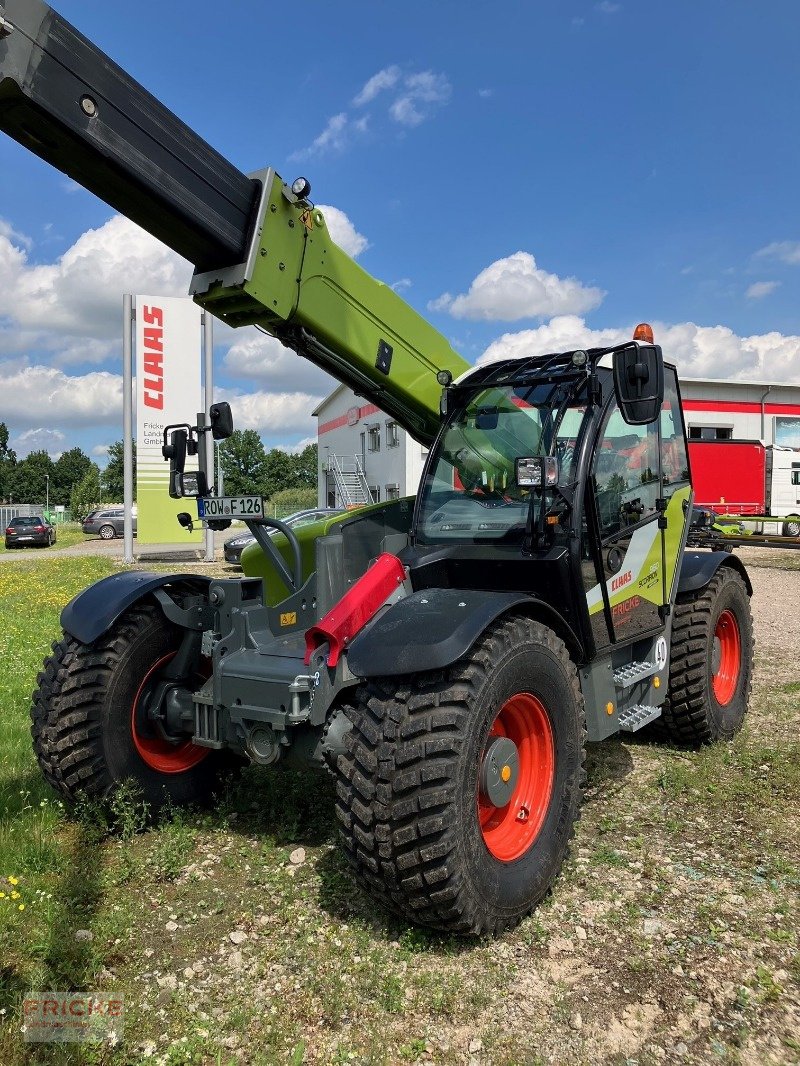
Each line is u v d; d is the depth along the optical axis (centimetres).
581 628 376
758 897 329
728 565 562
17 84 258
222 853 379
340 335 407
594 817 411
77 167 296
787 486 2677
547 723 335
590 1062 238
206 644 389
